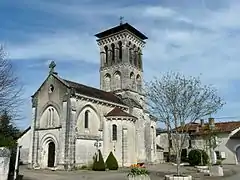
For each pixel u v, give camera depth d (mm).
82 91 39844
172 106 24391
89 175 27328
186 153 50312
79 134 36656
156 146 52625
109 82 52469
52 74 39812
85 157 36625
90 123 38750
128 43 52562
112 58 53375
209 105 24938
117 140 39219
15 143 19031
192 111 25672
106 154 39125
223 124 54594
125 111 45469
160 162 52312
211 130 41062
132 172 18828
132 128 40719
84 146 36875
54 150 37312
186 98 24516
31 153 38719
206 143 40531
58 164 35312
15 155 18672
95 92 44000
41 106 39938
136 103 47969
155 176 25562
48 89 39781
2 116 24328
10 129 28391
